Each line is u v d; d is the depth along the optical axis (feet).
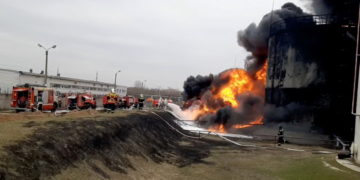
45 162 33.86
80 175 37.24
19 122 49.47
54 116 73.41
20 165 29.86
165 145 82.58
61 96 128.57
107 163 46.52
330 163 57.11
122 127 68.03
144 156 61.36
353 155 61.05
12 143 33.17
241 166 61.67
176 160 66.85
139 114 97.30
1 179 25.82
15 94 90.33
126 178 45.19
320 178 48.03
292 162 63.52
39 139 38.11
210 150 81.61
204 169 58.90
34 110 91.25
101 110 101.96
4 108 109.40
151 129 88.58
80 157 41.57
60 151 38.55
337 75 109.91
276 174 54.90
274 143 97.30
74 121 55.93
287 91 121.80
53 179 32.42
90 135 49.98
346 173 49.21
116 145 55.72
